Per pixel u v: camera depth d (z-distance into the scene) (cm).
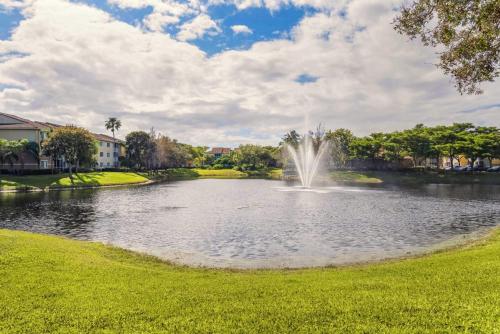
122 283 1124
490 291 948
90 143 7525
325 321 803
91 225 2727
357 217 3103
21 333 757
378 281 1132
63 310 878
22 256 1360
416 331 731
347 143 10738
